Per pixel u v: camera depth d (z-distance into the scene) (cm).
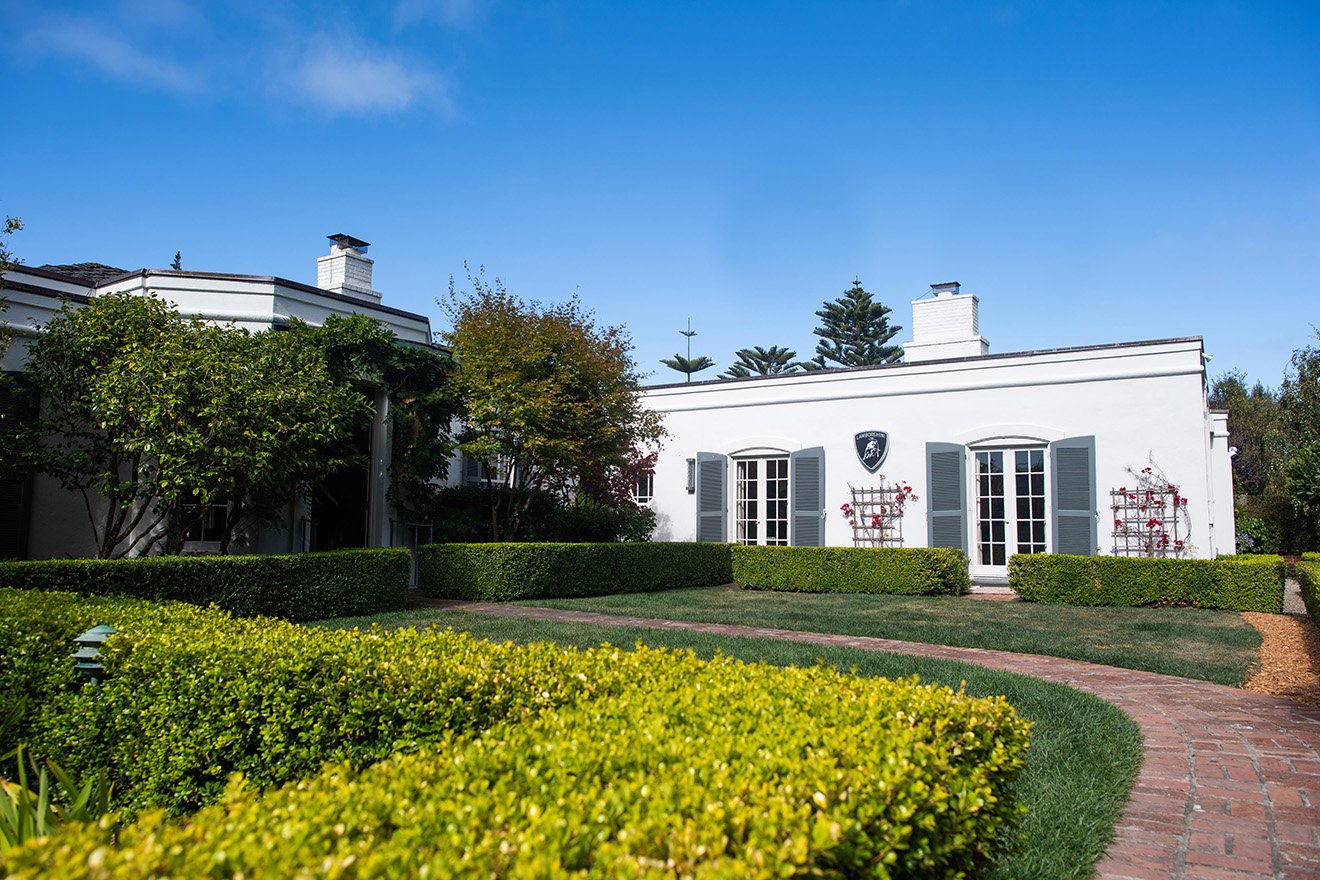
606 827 162
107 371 913
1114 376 1343
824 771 193
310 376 998
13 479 977
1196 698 613
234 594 842
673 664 349
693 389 1747
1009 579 1256
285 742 340
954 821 216
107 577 756
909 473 1497
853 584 1378
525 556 1159
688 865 148
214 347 935
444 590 1177
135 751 366
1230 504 1631
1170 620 995
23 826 249
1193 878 317
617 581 1309
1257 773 441
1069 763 437
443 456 1304
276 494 1029
